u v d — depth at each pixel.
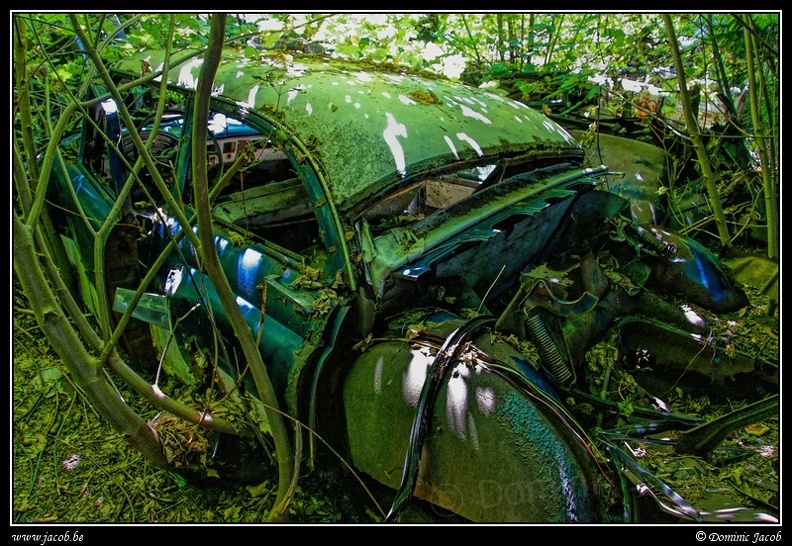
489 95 3.05
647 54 4.35
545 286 2.13
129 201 2.77
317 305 1.98
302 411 2.04
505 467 1.67
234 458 2.35
